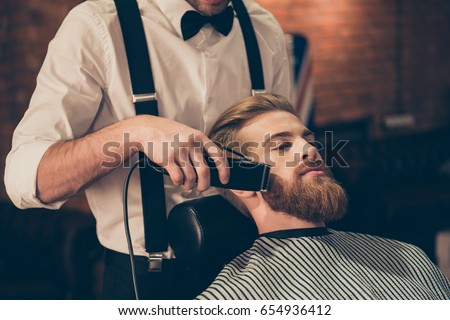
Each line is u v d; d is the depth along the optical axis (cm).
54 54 165
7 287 338
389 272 163
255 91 184
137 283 166
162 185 167
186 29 171
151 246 167
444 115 578
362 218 427
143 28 168
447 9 573
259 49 188
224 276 154
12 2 419
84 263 345
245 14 187
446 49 574
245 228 164
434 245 434
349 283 156
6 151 427
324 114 519
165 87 170
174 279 172
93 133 155
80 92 163
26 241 354
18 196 160
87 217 351
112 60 165
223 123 167
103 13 166
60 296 345
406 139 506
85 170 153
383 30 543
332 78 521
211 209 161
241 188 153
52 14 415
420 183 491
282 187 158
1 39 421
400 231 437
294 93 421
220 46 178
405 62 557
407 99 562
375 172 449
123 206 156
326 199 157
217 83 177
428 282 166
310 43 507
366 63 538
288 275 155
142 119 150
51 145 156
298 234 160
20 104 424
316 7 507
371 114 544
